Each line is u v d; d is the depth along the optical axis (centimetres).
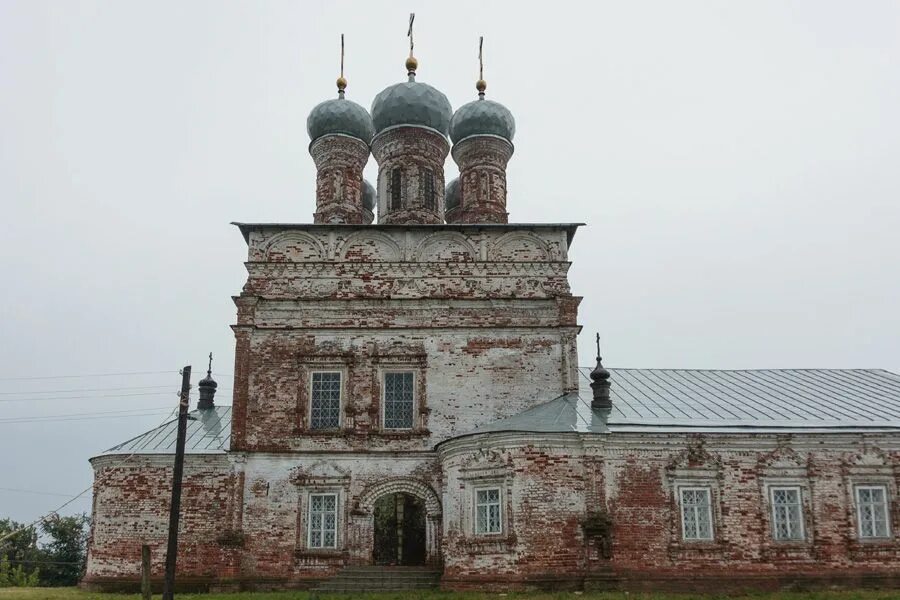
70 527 5681
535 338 2852
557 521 2391
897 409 2825
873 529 2536
